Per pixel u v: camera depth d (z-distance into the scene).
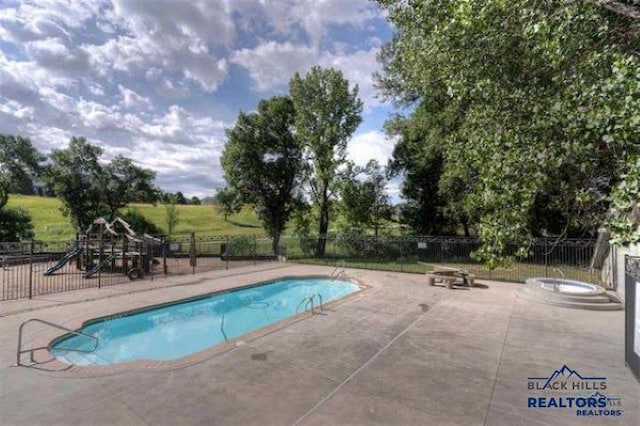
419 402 4.68
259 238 25.62
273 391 4.97
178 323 10.82
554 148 3.61
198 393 4.91
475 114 4.68
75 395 4.85
